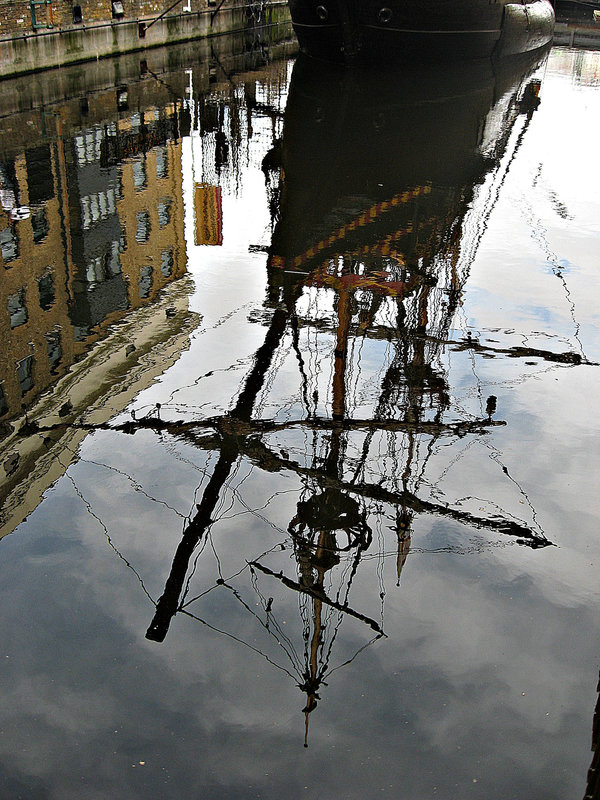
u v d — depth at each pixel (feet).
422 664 18.92
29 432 29.76
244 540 23.54
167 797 15.64
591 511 25.04
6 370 36.22
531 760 16.44
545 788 15.85
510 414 30.63
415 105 99.35
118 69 118.42
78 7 116.26
